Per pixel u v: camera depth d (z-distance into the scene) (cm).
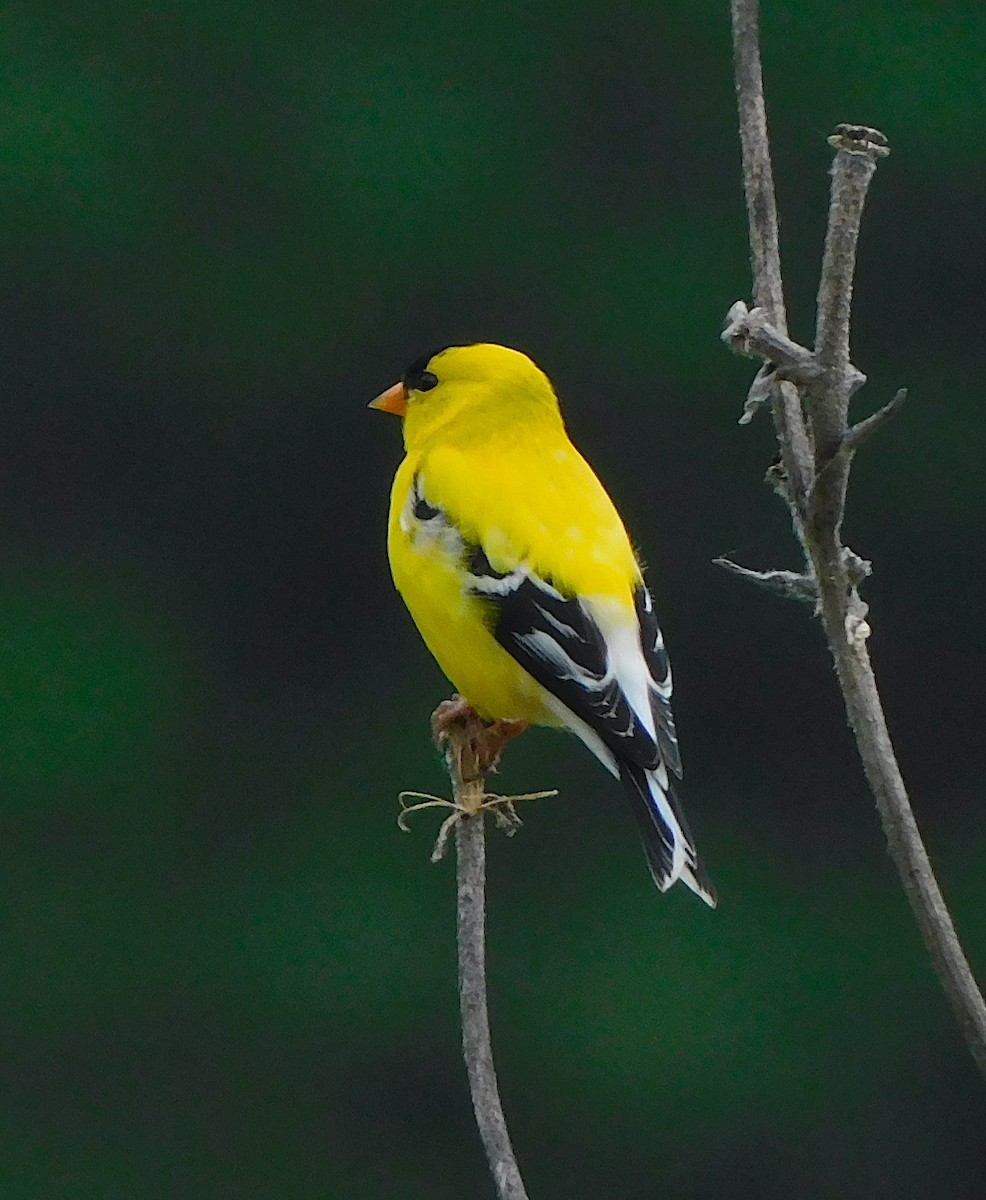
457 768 419
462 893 394
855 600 330
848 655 325
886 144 315
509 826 411
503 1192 340
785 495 343
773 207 365
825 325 317
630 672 521
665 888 476
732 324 319
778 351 318
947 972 313
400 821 412
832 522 323
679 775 509
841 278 315
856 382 319
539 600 528
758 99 370
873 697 324
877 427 314
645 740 510
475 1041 362
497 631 532
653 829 495
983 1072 309
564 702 523
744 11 373
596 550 537
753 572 344
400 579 556
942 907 316
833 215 316
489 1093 354
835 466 319
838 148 316
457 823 407
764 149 367
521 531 536
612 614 528
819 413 319
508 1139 348
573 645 522
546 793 412
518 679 536
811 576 342
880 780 320
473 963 374
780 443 341
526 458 556
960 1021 312
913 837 318
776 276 360
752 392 325
